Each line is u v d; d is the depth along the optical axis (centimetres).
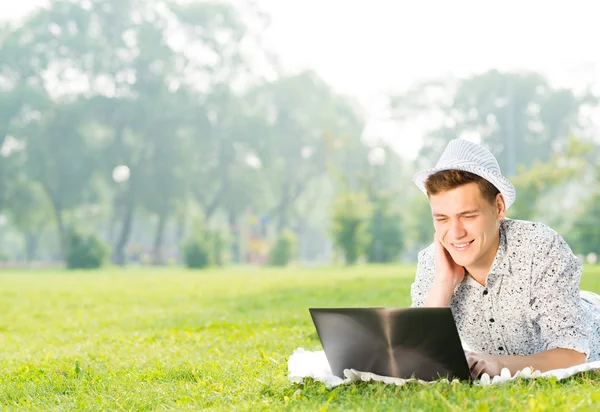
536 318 322
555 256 316
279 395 319
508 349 338
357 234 3114
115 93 5484
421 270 352
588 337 334
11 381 423
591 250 2975
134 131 5325
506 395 274
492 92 5678
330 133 4822
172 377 396
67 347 599
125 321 830
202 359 461
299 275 1934
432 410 263
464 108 5784
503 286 324
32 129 5125
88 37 5462
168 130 5338
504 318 328
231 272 2456
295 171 5988
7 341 684
